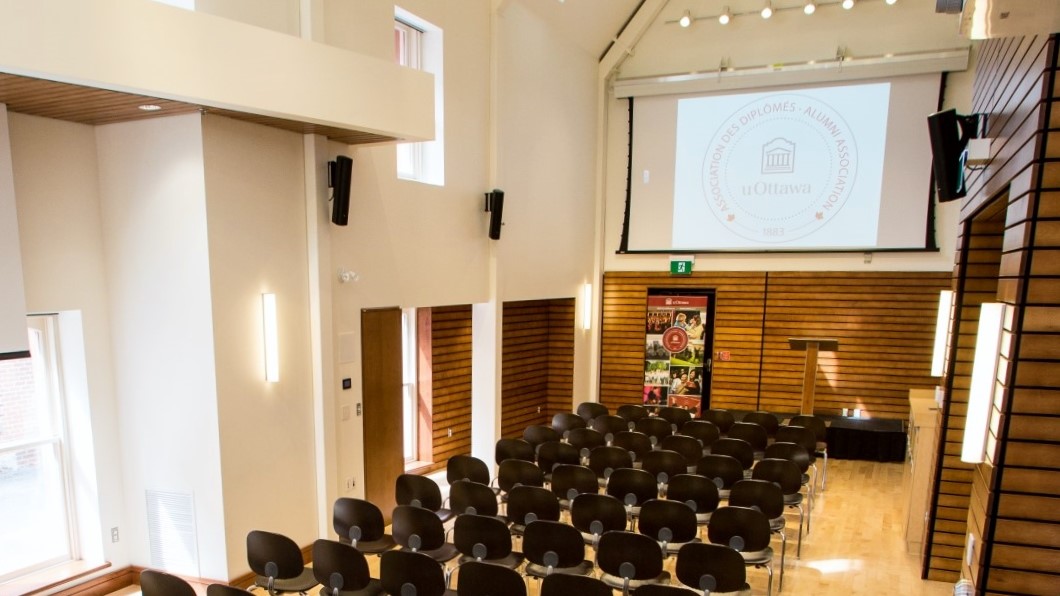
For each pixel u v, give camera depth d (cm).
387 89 501
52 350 481
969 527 333
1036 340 271
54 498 489
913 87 880
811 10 905
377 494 627
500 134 769
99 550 498
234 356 484
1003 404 277
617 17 967
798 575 536
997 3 207
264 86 415
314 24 503
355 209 576
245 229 489
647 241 1036
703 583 374
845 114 917
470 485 478
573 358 1006
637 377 1063
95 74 339
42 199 452
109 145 483
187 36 376
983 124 380
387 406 632
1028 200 269
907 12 883
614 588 410
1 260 402
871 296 926
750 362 995
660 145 1016
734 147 977
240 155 482
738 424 700
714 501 499
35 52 317
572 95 939
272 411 517
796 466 542
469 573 350
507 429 972
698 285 1015
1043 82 262
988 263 477
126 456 507
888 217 908
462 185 716
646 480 511
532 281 863
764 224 972
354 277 571
